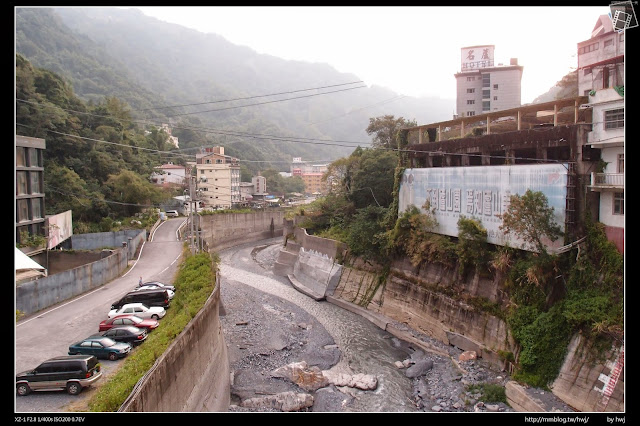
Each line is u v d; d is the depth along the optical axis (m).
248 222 91.50
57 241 48.84
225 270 65.94
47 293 32.09
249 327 41.28
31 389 18.88
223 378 28.25
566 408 24.06
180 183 97.06
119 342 23.81
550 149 35.50
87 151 70.94
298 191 144.50
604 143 27.34
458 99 72.31
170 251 54.81
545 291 29.20
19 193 42.91
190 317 24.08
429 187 42.47
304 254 60.69
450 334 35.41
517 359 28.92
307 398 27.81
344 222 58.69
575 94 49.22
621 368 22.67
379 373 32.31
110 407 15.38
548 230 29.80
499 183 34.34
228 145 145.50
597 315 24.88
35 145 45.44
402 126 68.00
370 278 47.91
